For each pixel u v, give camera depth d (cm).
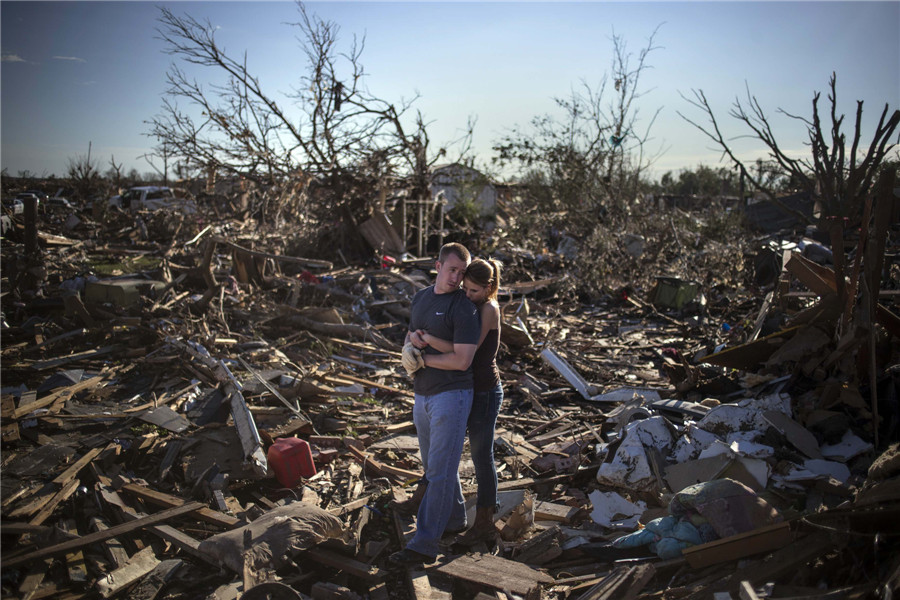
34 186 3002
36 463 405
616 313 1220
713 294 1293
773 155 1439
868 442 442
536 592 304
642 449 430
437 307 318
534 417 612
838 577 274
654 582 316
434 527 325
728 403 516
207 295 854
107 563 319
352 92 1612
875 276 467
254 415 516
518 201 2405
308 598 300
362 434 533
